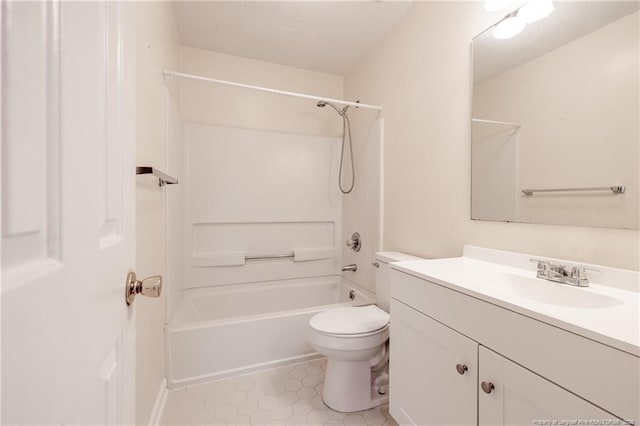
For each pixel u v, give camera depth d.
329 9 1.80
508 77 1.20
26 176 0.29
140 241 1.07
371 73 2.25
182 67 2.21
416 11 1.73
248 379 1.68
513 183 1.18
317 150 2.64
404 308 1.15
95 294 0.43
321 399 1.51
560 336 0.61
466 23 1.39
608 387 0.53
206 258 2.26
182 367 1.60
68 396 0.35
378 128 2.11
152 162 1.26
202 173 2.26
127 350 0.61
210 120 2.31
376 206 2.13
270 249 2.50
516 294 1.03
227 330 1.70
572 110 0.99
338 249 2.72
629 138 0.85
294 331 1.85
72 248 0.37
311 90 2.63
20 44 0.28
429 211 1.63
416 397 1.08
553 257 1.05
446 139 1.51
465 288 0.85
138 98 1.04
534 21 1.10
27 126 0.29
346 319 1.52
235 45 2.22
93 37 0.44
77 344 0.38
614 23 0.89
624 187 0.86
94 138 0.44
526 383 0.68
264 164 2.46
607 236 0.90
